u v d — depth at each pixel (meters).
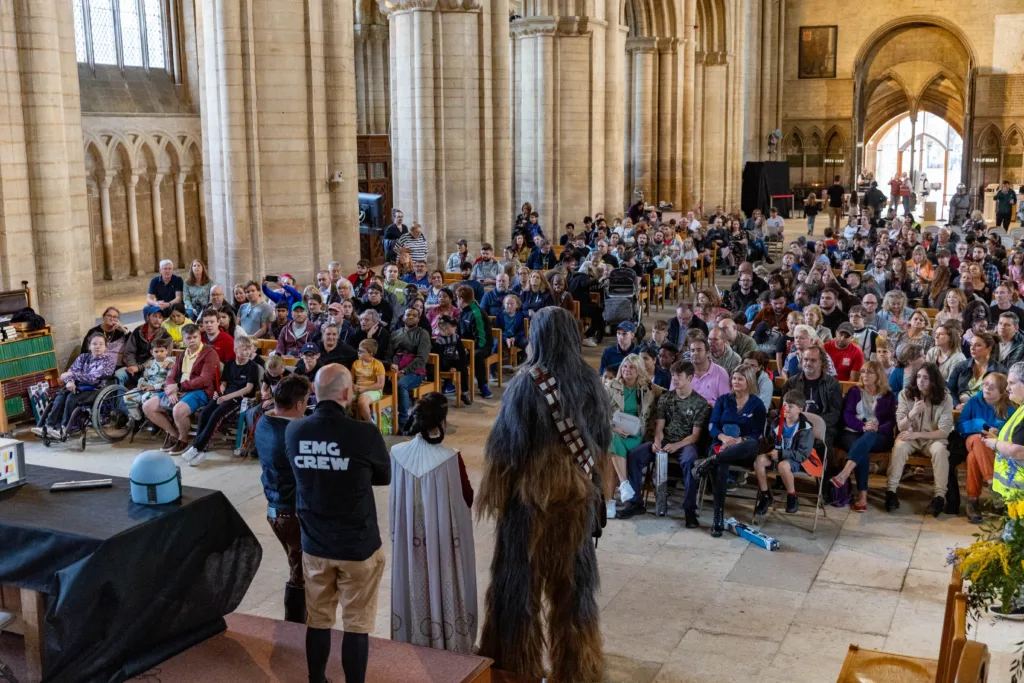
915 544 9.06
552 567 6.32
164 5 24.27
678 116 37.56
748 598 7.96
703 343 10.39
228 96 17.50
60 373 13.88
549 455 6.10
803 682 6.65
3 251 13.30
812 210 37.53
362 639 5.65
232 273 18.09
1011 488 7.80
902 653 7.04
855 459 9.73
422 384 13.14
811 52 48.06
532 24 28.27
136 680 5.75
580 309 18.48
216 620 6.23
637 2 35.84
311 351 11.72
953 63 49.12
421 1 21.84
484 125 23.48
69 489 5.91
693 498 9.49
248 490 10.60
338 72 18.73
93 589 5.18
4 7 12.98
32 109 13.43
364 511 5.70
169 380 12.06
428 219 22.84
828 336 12.48
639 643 7.20
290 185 18.23
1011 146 45.62
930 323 13.62
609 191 31.25
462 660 6.09
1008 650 7.09
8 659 5.81
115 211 22.91
